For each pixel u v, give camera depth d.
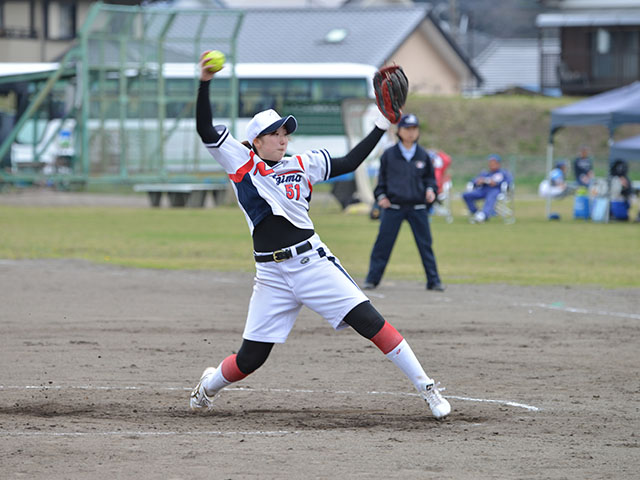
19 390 18.91
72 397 18.33
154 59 89.81
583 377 20.89
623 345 25.16
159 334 26.20
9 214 74.94
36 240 55.16
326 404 18.02
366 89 105.38
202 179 91.94
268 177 15.49
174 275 40.69
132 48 88.88
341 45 136.62
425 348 24.47
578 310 31.72
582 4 154.88
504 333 26.92
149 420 16.45
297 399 18.44
